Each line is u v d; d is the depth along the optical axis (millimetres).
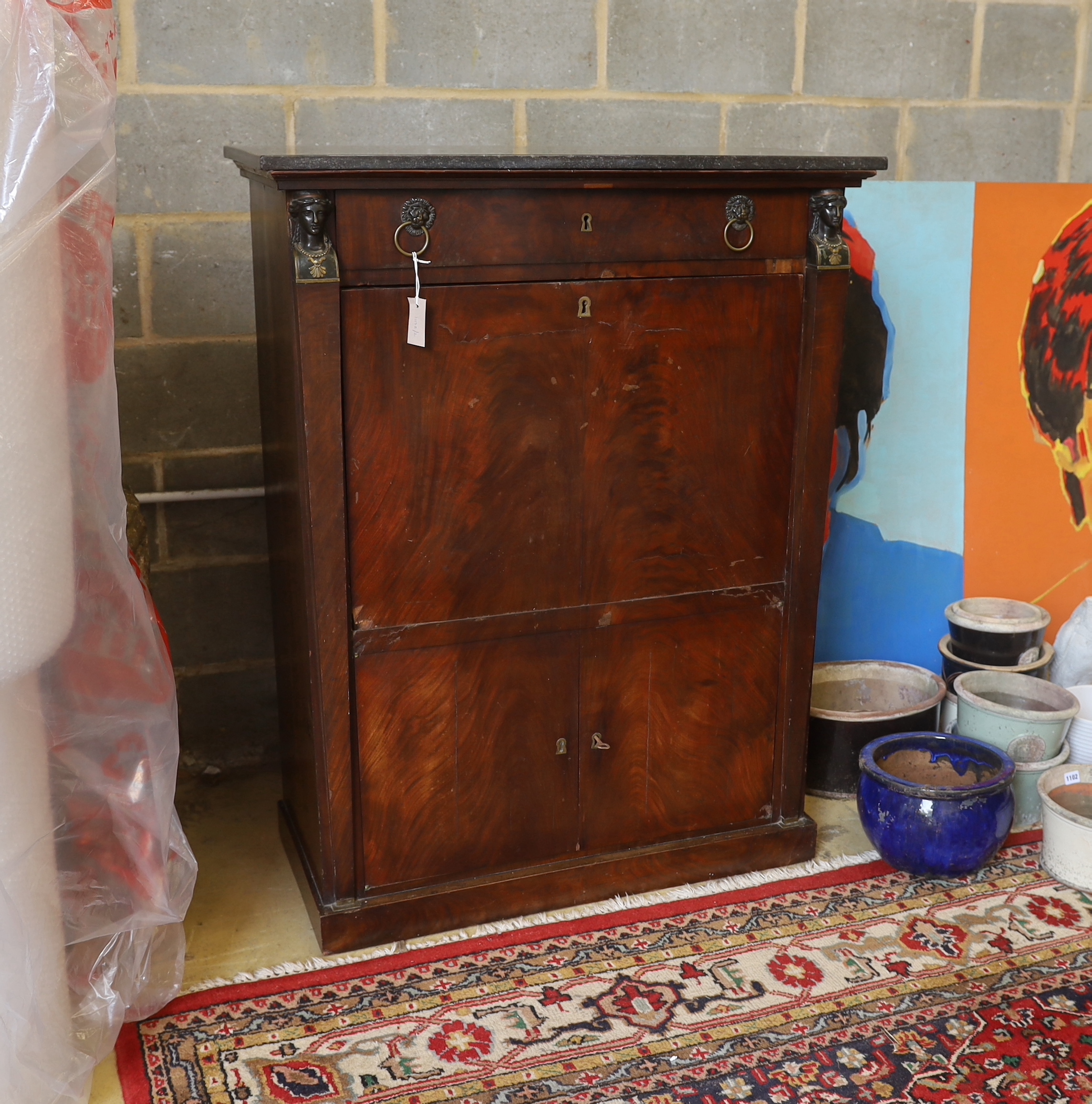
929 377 2510
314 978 1762
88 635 1434
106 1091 1540
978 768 2102
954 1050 1615
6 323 1235
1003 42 2600
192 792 2348
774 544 1920
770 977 1767
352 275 1569
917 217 2477
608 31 2330
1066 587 2635
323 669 1702
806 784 2342
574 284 1677
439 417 1665
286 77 2186
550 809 1906
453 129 2305
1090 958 1811
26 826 1381
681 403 1786
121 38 2078
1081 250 2582
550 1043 1628
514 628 1791
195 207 2199
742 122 2473
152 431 2281
